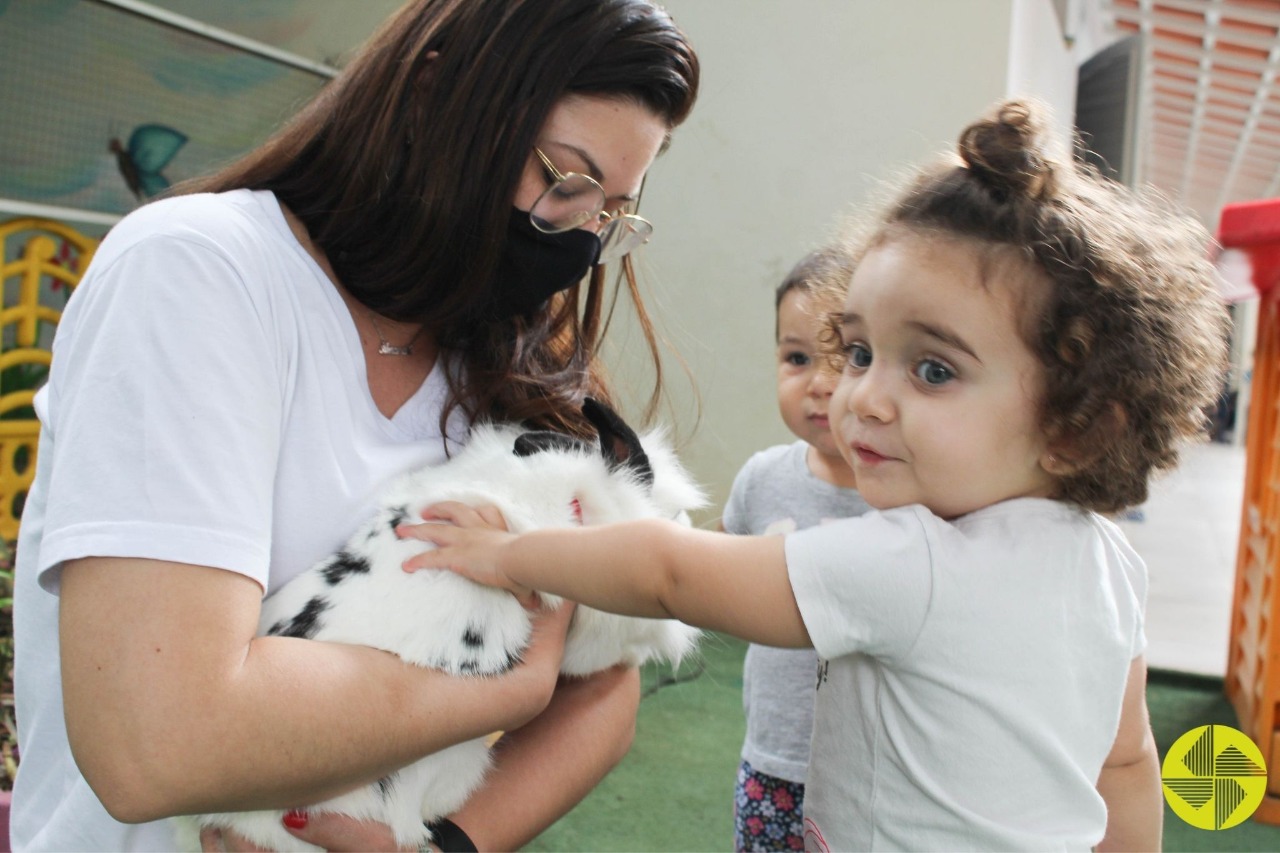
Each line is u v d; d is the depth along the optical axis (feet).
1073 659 4.39
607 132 4.70
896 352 4.39
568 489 4.96
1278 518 12.03
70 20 14.62
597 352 6.58
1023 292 4.16
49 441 4.25
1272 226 10.56
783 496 8.46
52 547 3.63
